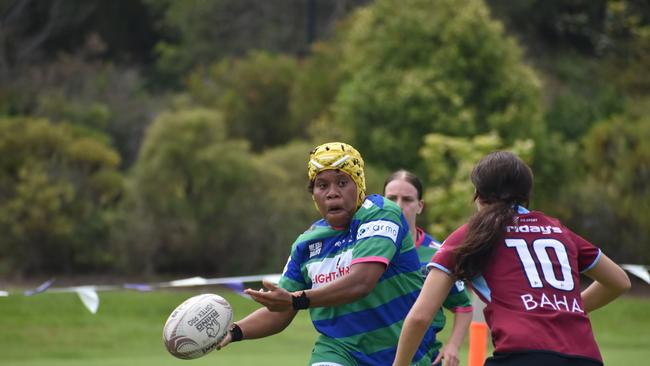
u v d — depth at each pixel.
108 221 73.38
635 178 71.44
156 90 118.19
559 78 106.94
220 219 71.56
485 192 14.12
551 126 93.00
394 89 72.06
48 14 125.25
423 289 13.73
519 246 13.58
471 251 13.41
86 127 95.25
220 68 99.62
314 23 117.88
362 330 16.03
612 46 110.12
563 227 14.24
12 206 71.81
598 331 55.72
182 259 73.38
